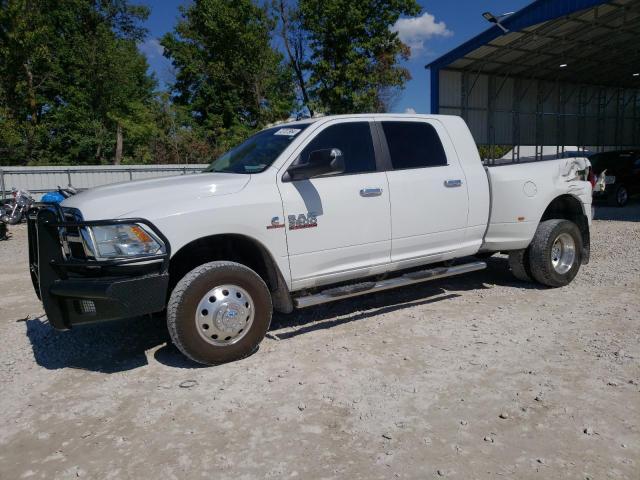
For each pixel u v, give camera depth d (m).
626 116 35.06
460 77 24.84
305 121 5.26
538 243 6.29
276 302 4.98
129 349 4.95
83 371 4.46
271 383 4.03
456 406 3.57
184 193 4.35
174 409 3.69
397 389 3.85
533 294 6.24
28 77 32.31
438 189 5.58
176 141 32.72
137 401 3.84
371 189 5.11
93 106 36.00
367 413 3.52
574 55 24.89
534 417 3.38
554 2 18.34
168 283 4.52
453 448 3.08
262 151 5.09
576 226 6.51
